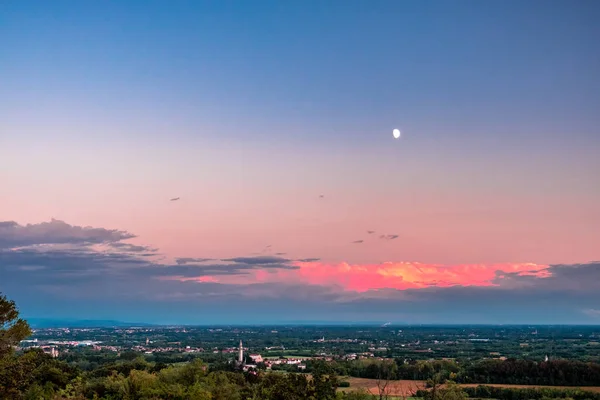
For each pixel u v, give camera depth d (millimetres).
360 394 48906
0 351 42719
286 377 45188
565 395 101125
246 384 73312
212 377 72750
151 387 68062
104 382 76750
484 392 102938
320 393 43219
